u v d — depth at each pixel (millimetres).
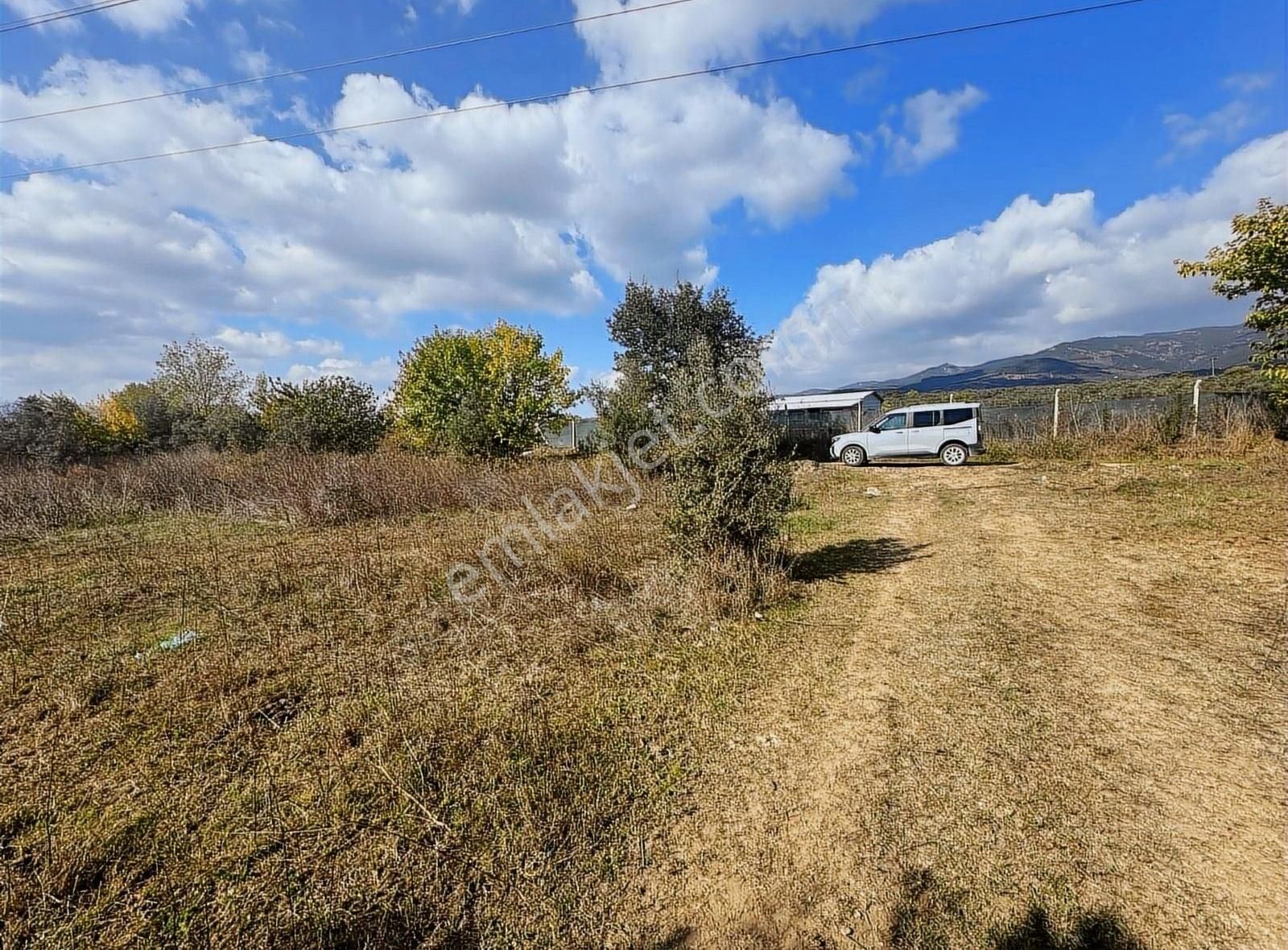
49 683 3723
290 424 15078
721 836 2332
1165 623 4219
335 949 1854
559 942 1886
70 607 5094
